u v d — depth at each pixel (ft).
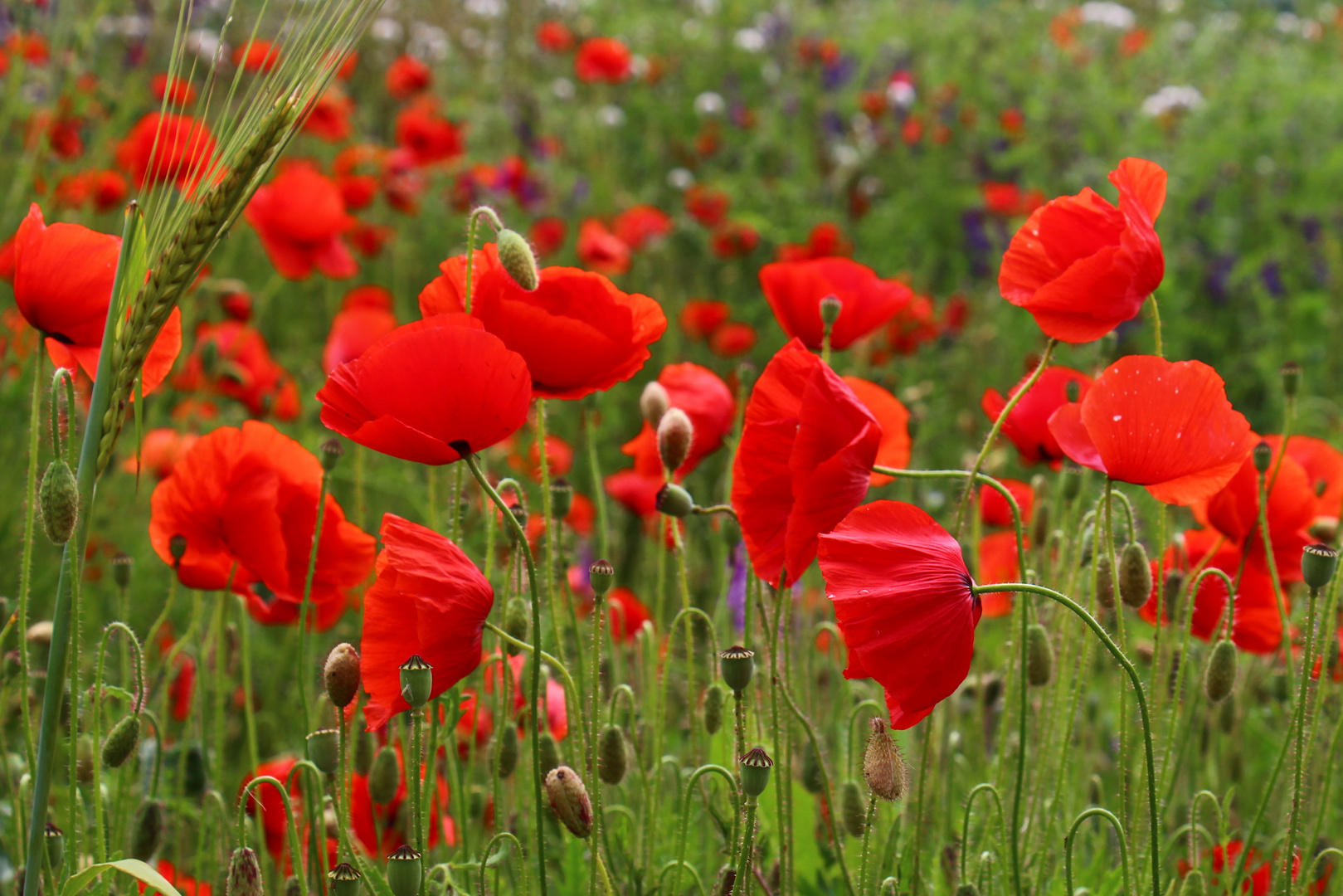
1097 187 16.12
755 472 5.02
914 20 22.15
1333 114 16.79
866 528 4.87
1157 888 4.90
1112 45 22.95
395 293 13.53
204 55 13.24
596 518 8.13
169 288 4.86
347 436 4.96
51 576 7.93
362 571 5.39
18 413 8.02
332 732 4.98
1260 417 13.21
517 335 5.04
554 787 4.92
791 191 16.05
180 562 5.36
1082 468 5.49
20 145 10.25
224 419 9.34
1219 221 15.56
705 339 13.02
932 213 16.72
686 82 19.07
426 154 13.08
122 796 5.34
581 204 16.44
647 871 5.25
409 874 4.87
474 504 6.06
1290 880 5.07
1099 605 5.39
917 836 5.14
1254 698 5.99
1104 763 5.90
